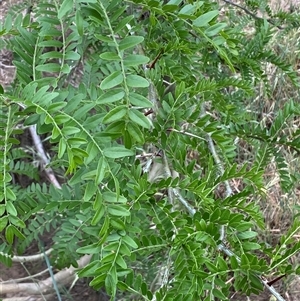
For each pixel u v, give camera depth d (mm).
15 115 505
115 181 452
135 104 439
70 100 498
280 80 1853
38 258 1662
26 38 581
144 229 705
